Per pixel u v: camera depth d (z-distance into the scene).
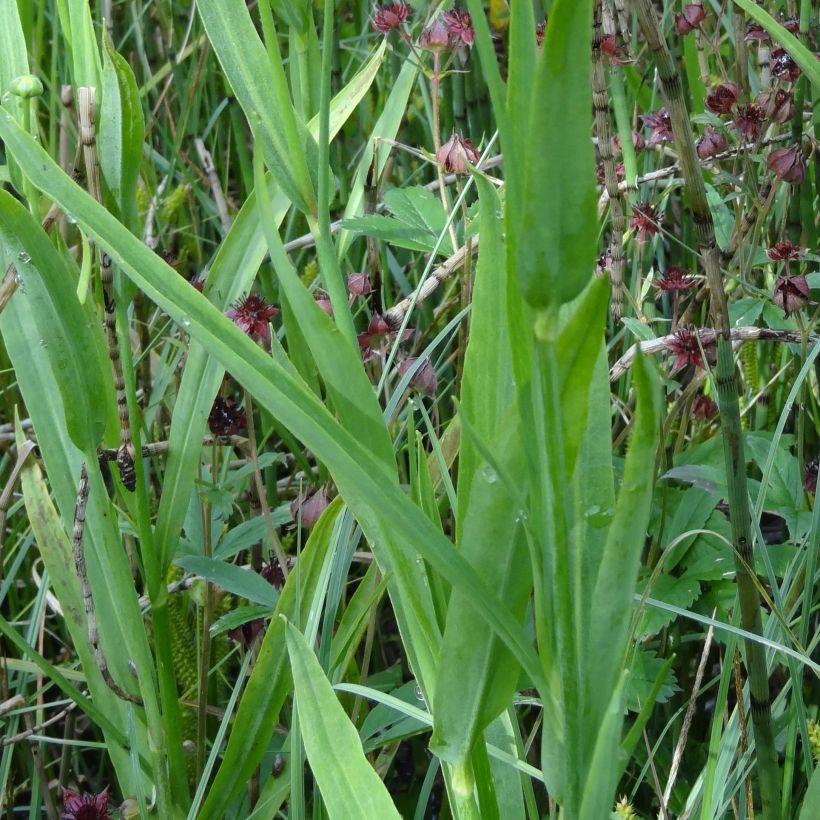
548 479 0.58
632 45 1.07
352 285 0.92
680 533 0.89
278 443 1.11
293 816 0.76
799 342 0.87
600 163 0.98
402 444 0.96
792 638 0.78
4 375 1.11
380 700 0.75
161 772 0.81
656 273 1.05
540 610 0.60
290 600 0.79
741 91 1.01
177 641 0.92
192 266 1.30
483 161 0.96
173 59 1.30
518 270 0.56
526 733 0.95
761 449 0.90
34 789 0.90
